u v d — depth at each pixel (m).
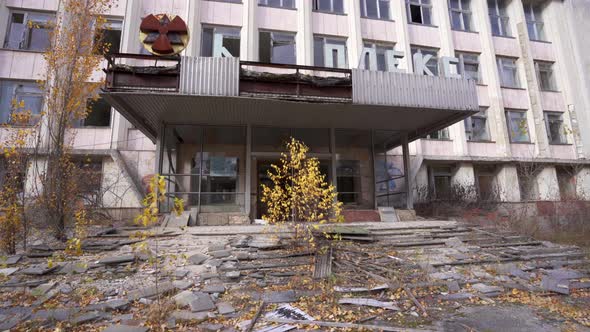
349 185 11.41
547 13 18.03
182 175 10.29
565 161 15.72
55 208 7.17
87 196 10.08
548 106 16.84
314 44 14.16
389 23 15.18
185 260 5.75
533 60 17.23
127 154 11.60
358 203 11.39
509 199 14.56
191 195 10.30
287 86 8.59
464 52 16.20
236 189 10.60
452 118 10.13
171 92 7.88
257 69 12.87
